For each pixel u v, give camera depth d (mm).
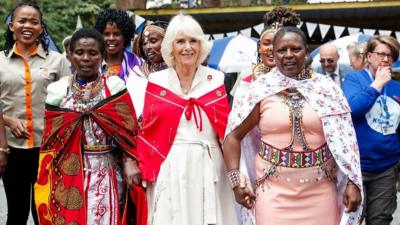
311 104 3729
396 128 4727
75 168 4090
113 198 4141
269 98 3791
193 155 4051
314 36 13711
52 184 4141
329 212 3834
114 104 4148
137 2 13969
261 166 3883
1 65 5043
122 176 4254
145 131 4133
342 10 12023
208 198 4027
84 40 4129
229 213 4160
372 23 13203
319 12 12281
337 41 9211
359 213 3844
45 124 4180
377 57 4637
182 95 4145
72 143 4113
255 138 4066
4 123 4762
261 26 11281
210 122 4117
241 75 5262
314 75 3861
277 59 3812
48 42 5254
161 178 4059
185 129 4094
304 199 3793
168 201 4043
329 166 3842
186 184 4023
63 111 4125
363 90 4582
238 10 12211
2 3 15484
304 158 3760
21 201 5113
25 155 5047
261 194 3881
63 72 5246
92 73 4164
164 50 4168
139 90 4500
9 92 5023
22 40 5012
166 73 4211
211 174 4062
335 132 3725
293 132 3748
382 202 4727
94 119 4113
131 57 5309
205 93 4152
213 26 13812
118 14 5180
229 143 3916
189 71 4156
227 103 4199
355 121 4691
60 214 4070
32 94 5027
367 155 4684
